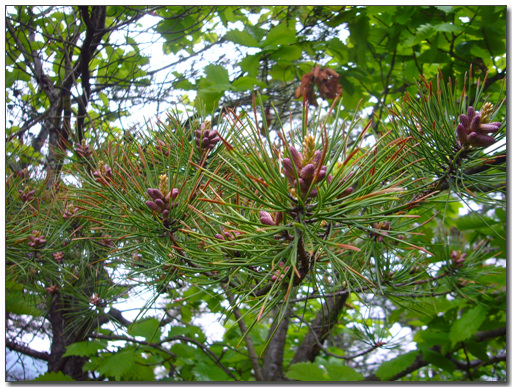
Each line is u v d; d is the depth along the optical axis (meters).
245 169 0.86
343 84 2.65
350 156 0.81
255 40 2.65
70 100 2.74
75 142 1.92
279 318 0.79
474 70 2.21
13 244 1.57
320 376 2.30
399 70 2.79
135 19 2.79
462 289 1.87
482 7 1.99
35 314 2.41
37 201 1.75
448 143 1.17
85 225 1.73
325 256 1.16
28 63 2.80
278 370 2.78
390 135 1.32
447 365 2.44
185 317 3.17
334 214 0.84
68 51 2.88
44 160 2.48
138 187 1.22
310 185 0.82
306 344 2.88
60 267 1.69
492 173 1.26
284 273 0.89
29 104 3.02
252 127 0.85
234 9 2.96
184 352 2.89
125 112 2.99
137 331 2.68
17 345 2.64
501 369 2.97
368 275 1.50
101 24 2.73
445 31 2.07
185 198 1.21
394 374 2.46
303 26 3.04
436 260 1.87
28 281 1.89
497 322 2.28
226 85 2.42
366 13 2.41
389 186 0.96
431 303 2.21
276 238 0.93
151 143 1.55
